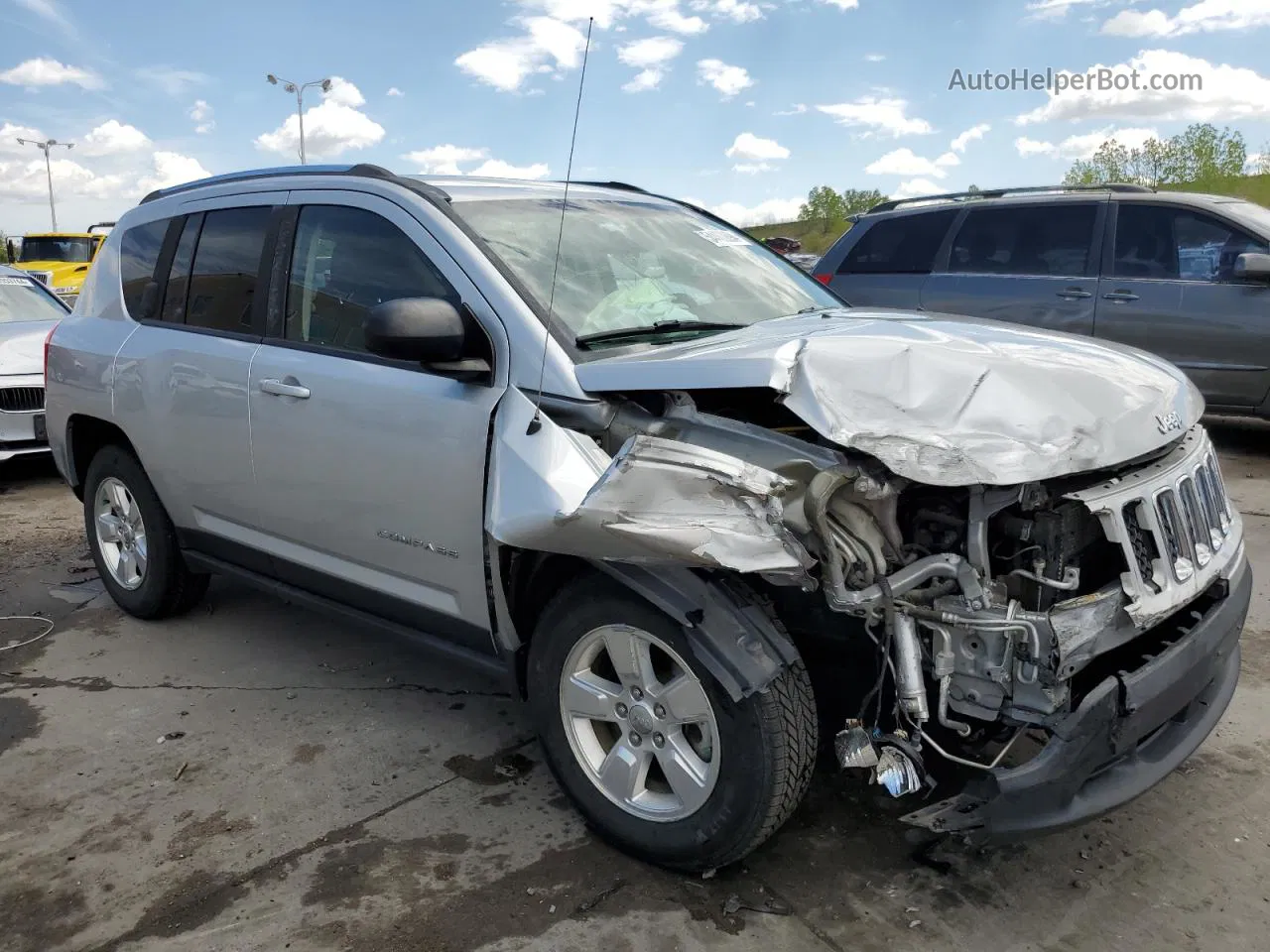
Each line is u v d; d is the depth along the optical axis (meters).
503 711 3.68
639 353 2.74
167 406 3.94
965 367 2.49
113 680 4.00
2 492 7.36
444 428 2.87
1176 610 2.43
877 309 3.68
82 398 4.42
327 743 3.45
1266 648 4.03
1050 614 2.24
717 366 2.43
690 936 2.45
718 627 2.42
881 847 2.80
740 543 2.25
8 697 3.86
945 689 2.35
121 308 4.36
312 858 2.79
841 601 2.33
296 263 3.55
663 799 2.69
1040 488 2.33
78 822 2.99
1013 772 2.26
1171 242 7.19
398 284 3.17
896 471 2.22
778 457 2.38
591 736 2.83
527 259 3.06
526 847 2.82
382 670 4.04
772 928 2.48
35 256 22.48
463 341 2.75
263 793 3.13
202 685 3.93
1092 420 2.41
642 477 2.35
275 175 3.84
